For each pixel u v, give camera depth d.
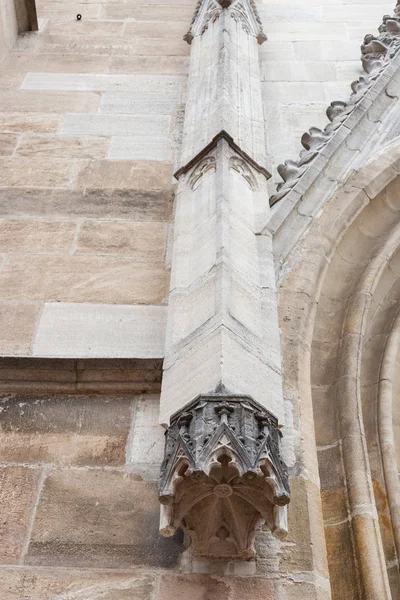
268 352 3.25
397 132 4.98
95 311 4.11
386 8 7.86
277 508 2.59
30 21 7.38
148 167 5.39
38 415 3.45
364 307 3.96
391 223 4.53
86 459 3.25
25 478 3.17
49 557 2.87
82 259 4.48
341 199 4.45
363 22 7.59
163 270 4.40
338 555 2.98
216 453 2.53
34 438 3.34
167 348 3.38
